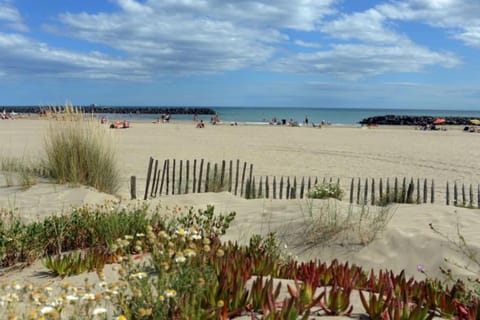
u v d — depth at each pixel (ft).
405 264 18.19
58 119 33.96
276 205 26.35
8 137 89.56
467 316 10.08
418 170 57.21
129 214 20.93
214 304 9.86
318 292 11.99
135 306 9.10
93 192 30.32
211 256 12.98
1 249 16.65
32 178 32.96
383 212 22.39
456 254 17.95
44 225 19.11
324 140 100.68
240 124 180.34
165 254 11.45
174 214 22.26
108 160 34.17
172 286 9.68
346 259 19.19
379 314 9.87
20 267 16.34
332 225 21.18
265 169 55.31
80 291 9.55
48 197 28.89
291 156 68.95
